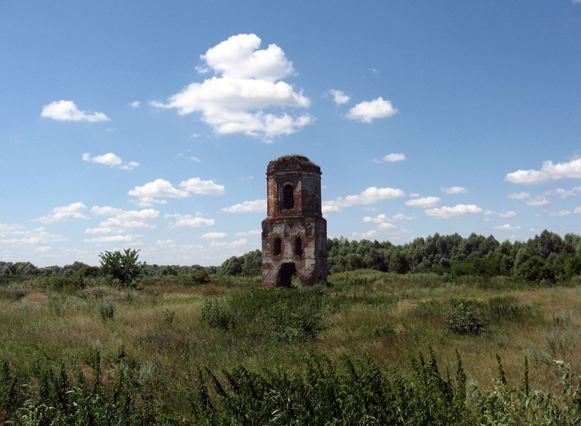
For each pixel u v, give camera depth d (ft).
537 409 18.06
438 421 17.42
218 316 53.01
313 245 128.26
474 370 32.17
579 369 31.04
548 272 137.80
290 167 131.95
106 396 24.09
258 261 313.53
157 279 147.54
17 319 52.80
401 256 329.11
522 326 52.24
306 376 21.76
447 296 92.79
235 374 22.17
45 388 24.94
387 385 20.12
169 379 30.83
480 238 357.41
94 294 83.41
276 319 50.85
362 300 80.64
